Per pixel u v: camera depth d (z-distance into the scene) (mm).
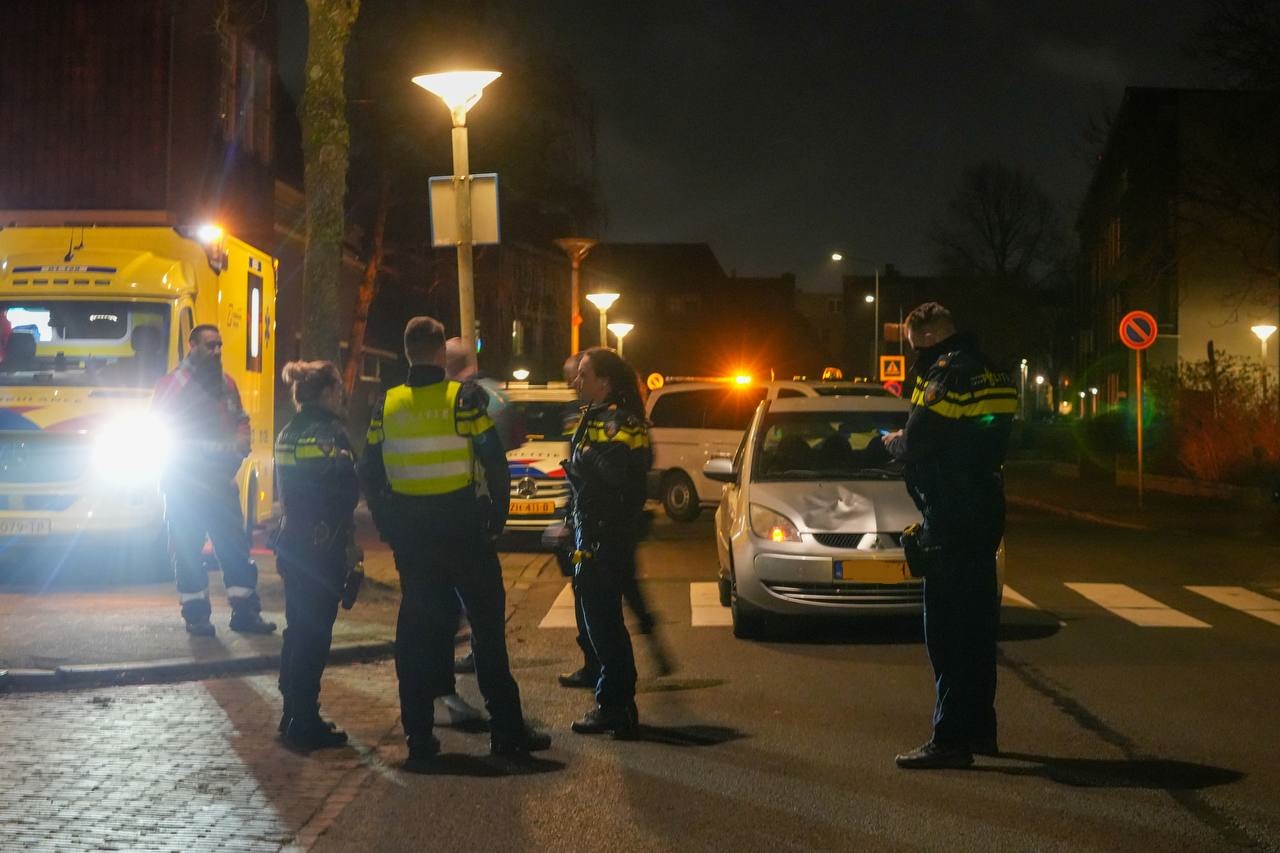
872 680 9227
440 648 7234
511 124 30234
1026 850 5621
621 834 5840
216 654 9422
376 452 7164
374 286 33000
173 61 27203
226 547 10227
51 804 6273
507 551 17531
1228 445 28156
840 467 11344
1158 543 18859
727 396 21719
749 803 6301
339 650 9734
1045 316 72000
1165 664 9859
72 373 14570
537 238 33812
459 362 8891
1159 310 49188
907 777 6754
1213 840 5754
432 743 7129
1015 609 12602
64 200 27297
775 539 10484
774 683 9133
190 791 6500
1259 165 36156
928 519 6941
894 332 24281
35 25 27469
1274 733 7703
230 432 10219
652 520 22406
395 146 30531
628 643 7648
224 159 28812
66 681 8852
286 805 6277
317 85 12641
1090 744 7438
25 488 14016
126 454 14086
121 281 14812
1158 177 40844
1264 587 14203
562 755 7211
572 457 7750
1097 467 35562
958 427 6836
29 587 13539
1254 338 48750
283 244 34562
